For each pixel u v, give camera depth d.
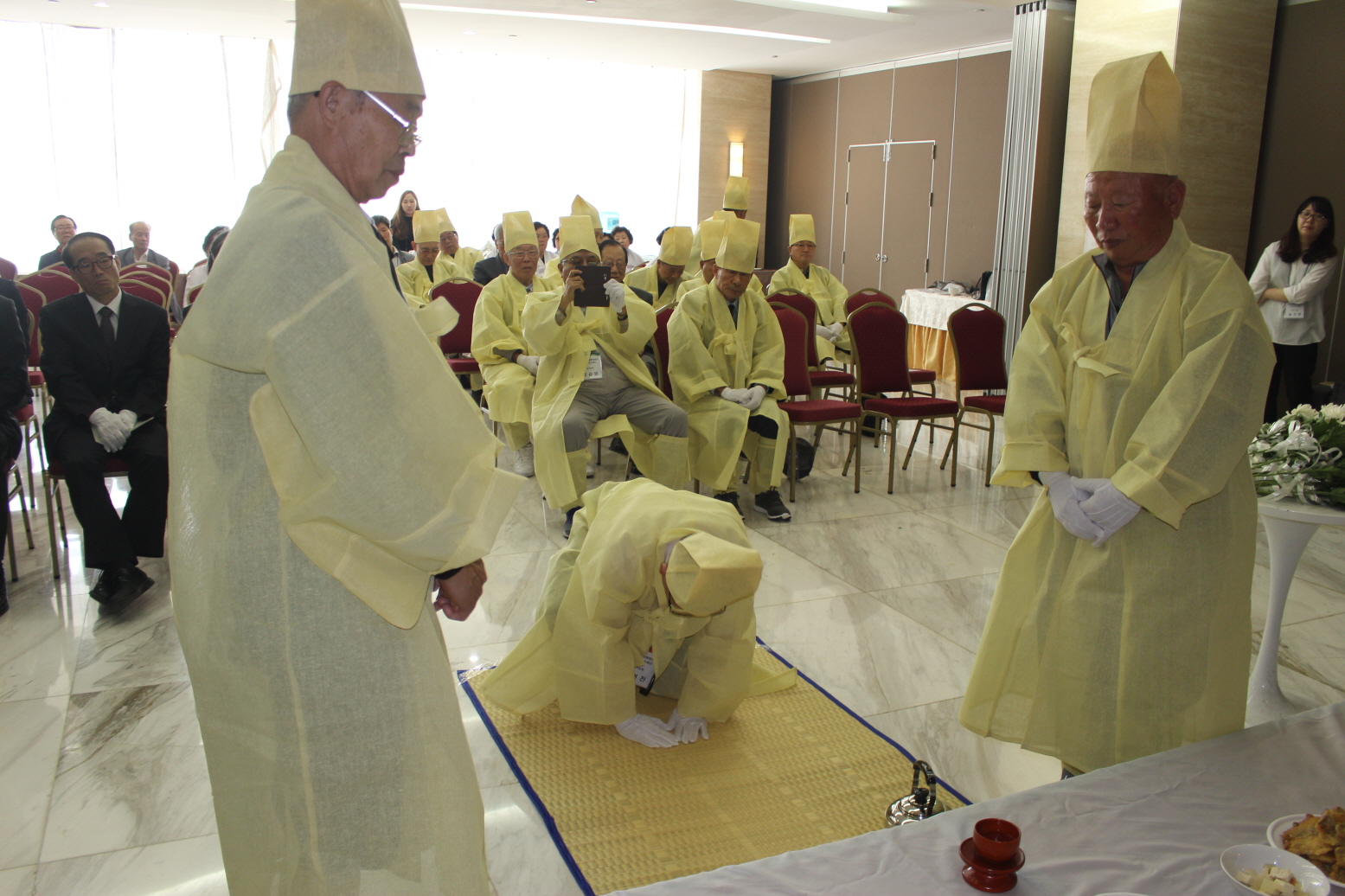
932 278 10.67
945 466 5.42
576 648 2.25
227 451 1.06
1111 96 1.76
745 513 4.46
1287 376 5.42
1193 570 1.82
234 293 1.00
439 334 1.23
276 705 1.07
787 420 4.37
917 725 2.49
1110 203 1.77
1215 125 6.66
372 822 1.10
